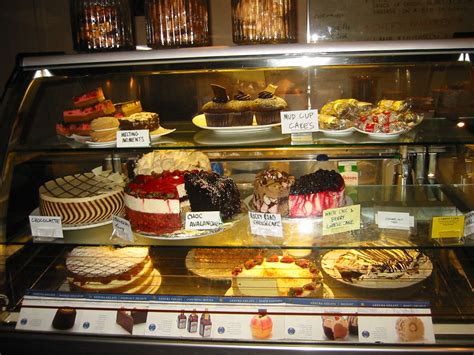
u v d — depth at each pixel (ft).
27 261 5.98
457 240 5.19
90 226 5.76
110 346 4.80
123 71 4.88
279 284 5.27
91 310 5.00
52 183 6.28
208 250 6.10
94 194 5.84
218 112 5.72
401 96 6.04
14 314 5.12
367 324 4.67
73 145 5.56
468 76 5.74
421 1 9.70
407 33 9.89
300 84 6.15
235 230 5.55
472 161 5.89
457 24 9.79
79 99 5.81
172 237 5.40
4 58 9.77
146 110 6.53
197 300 4.96
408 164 6.57
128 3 5.57
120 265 5.55
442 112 5.89
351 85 6.16
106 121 5.57
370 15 9.84
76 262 5.65
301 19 9.89
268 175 5.75
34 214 5.96
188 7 5.21
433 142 5.23
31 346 4.89
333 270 5.57
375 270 5.53
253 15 5.15
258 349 4.63
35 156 6.25
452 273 5.60
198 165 6.08
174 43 5.27
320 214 5.59
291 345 4.62
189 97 6.44
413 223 5.57
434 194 6.22
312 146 5.32
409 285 5.22
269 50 4.67
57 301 5.08
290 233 5.41
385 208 5.94
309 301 4.85
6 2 9.47
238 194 6.02
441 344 4.54
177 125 6.31
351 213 5.36
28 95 5.12
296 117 5.33
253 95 6.15
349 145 5.30
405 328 4.64
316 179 5.63
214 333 4.75
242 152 6.88
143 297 5.05
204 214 5.51
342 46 4.61
